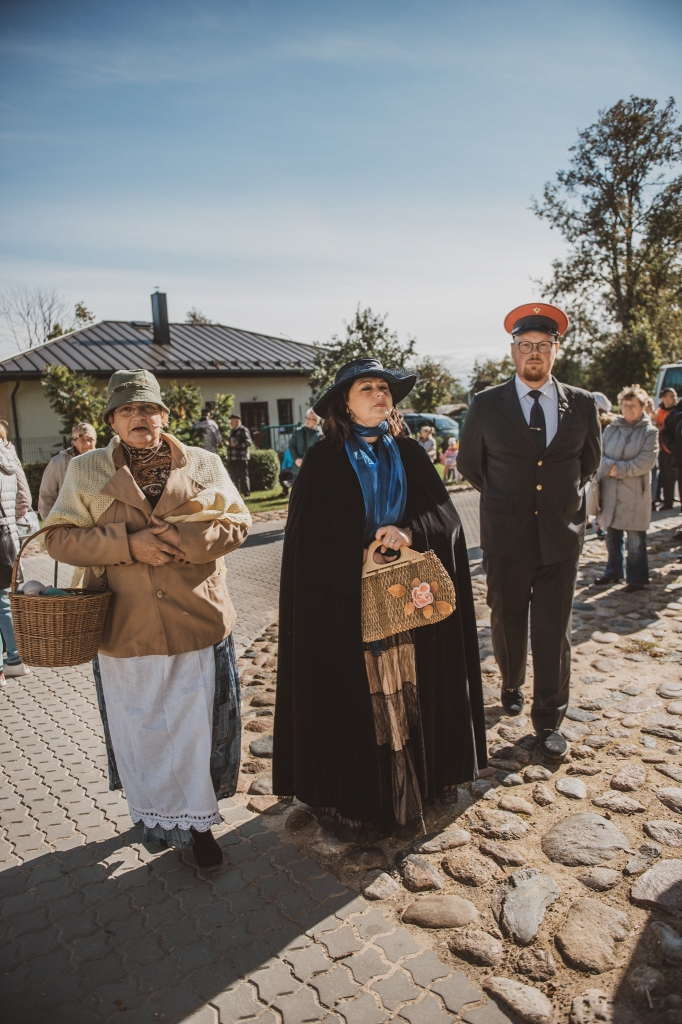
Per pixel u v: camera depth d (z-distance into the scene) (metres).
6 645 4.97
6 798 3.25
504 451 3.42
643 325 31.11
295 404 25.00
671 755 3.29
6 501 4.83
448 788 3.00
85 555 2.44
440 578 2.67
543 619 3.41
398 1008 1.99
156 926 2.38
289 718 2.94
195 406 17.05
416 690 2.79
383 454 2.83
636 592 6.06
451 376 42.31
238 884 2.58
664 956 2.11
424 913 2.36
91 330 24.84
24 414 20.36
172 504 2.53
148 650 2.49
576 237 35.25
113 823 3.02
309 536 2.75
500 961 2.15
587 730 3.59
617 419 6.06
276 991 2.08
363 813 2.73
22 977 2.19
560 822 2.82
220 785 2.72
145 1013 2.03
